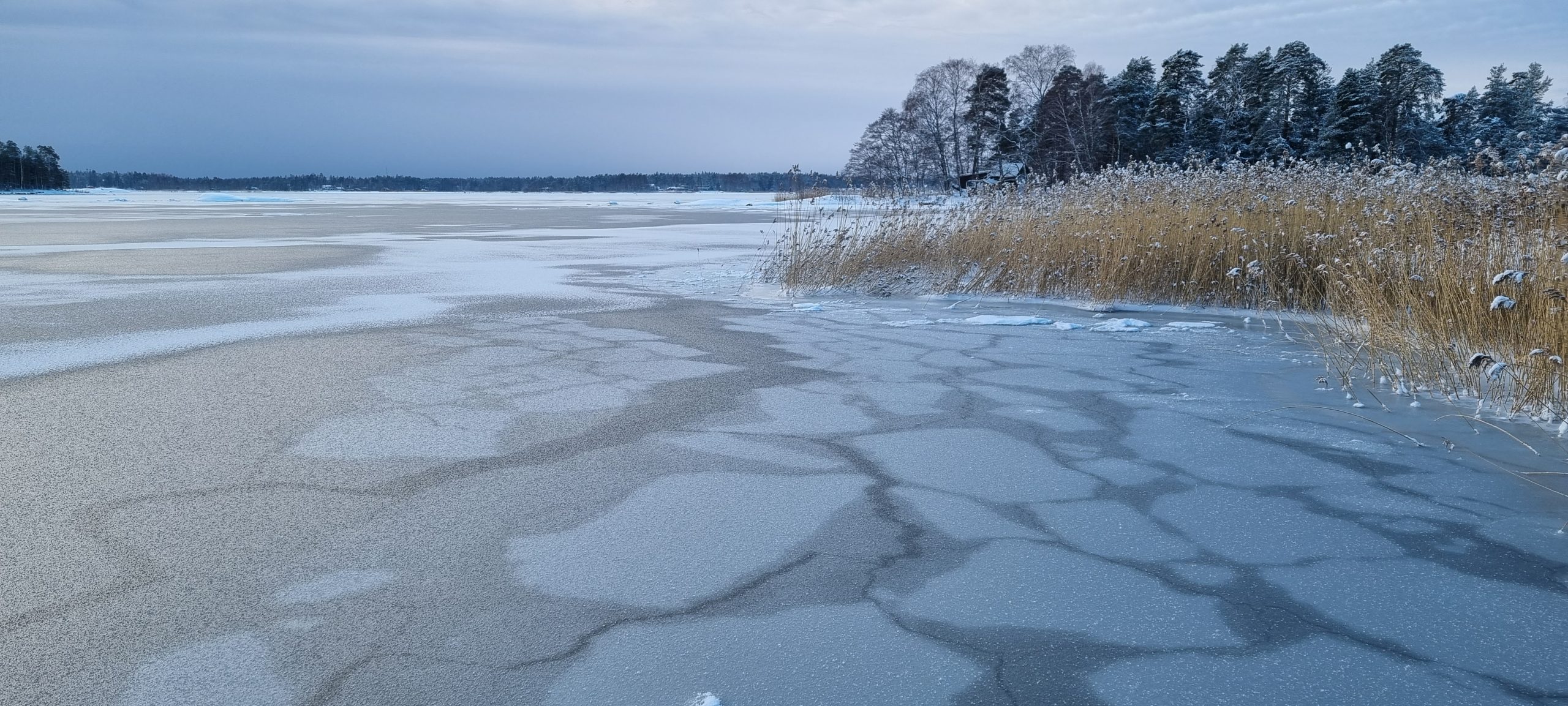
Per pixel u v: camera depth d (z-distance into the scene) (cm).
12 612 279
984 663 252
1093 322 905
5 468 418
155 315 898
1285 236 1004
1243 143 4919
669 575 310
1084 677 245
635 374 638
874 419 517
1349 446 462
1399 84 4259
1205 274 1023
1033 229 1173
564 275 1345
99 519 355
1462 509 373
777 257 1334
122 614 278
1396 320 664
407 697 234
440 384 601
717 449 457
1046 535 345
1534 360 516
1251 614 281
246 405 538
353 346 739
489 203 6738
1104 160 5206
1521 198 723
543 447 458
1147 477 414
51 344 736
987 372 651
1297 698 234
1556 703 232
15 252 1736
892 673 246
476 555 325
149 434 475
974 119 6103
